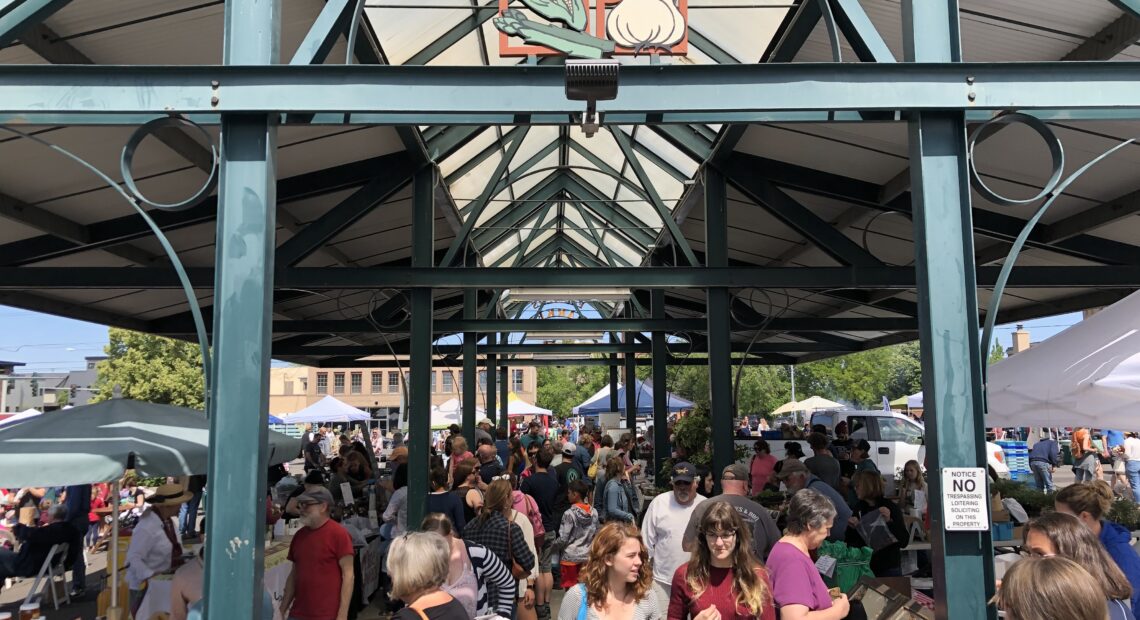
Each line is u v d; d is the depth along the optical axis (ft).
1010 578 6.85
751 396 141.59
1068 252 28.17
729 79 11.27
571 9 12.07
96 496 38.75
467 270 27.73
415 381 27.43
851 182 29.01
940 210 11.09
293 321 42.42
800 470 19.38
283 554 20.20
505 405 76.07
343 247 40.37
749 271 27.84
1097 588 6.48
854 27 11.53
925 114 11.34
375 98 11.07
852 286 27.73
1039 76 11.08
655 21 11.97
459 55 28.86
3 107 10.66
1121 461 54.70
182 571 15.61
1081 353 17.11
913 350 240.94
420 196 28.89
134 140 10.68
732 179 29.25
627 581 10.57
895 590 15.62
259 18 11.46
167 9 17.30
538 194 49.62
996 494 22.72
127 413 17.94
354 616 25.00
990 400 18.58
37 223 24.22
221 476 10.23
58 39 17.58
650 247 51.26
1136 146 21.16
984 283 28.02
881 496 19.39
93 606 27.89
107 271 26.76
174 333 43.65
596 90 10.66
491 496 17.99
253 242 10.80
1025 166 23.82
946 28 11.53
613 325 44.78
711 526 10.75
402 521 26.20
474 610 13.70
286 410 216.54
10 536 34.12
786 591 10.86
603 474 29.22
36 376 137.18
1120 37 17.28
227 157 11.02
